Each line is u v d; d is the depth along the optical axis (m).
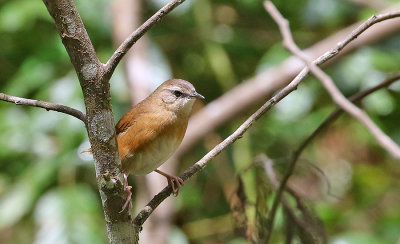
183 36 13.48
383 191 11.77
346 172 12.37
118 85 11.68
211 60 13.08
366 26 6.30
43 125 11.34
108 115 5.39
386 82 7.59
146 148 7.95
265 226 7.68
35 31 12.87
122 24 12.02
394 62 11.90
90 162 11.03
